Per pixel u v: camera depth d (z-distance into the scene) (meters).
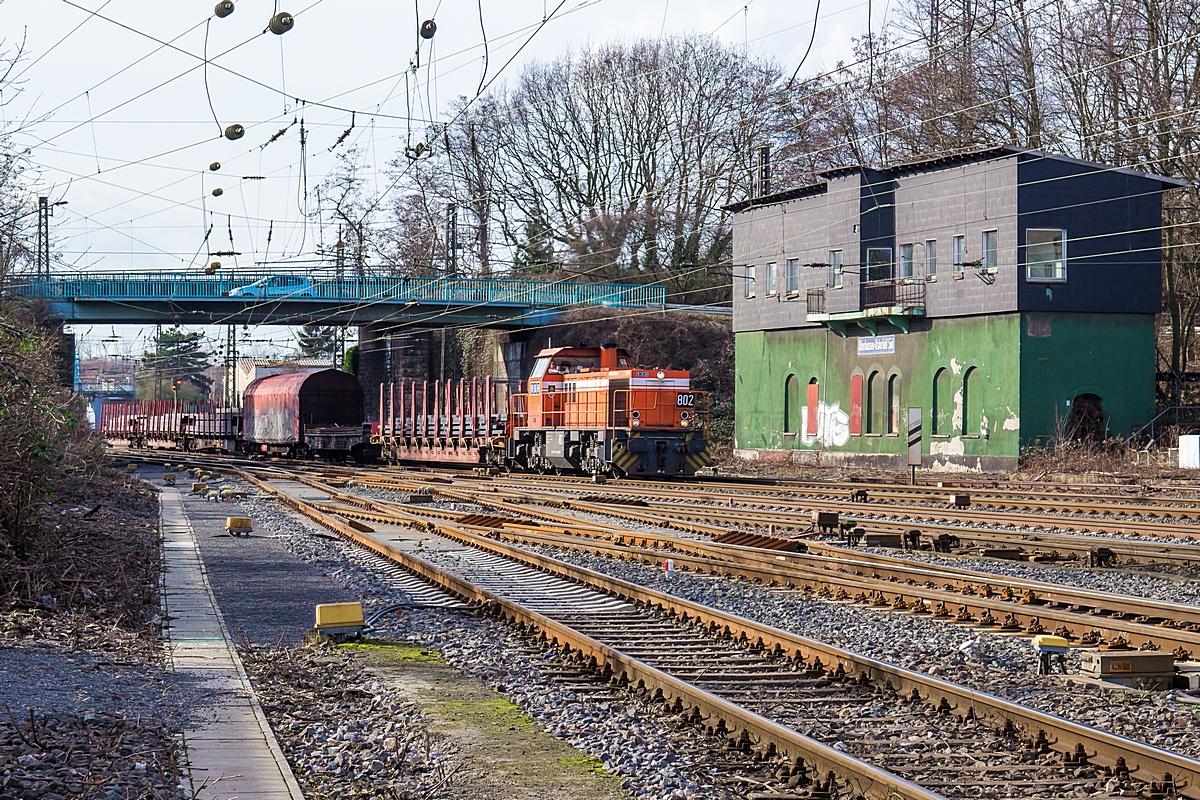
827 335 53.12
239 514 31.83
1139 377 45.69
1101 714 10.22
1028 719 9.38
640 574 19.62
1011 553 21.17
